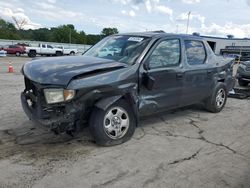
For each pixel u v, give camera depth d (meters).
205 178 3.17
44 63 3.99
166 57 4.64
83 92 3.52
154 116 5.67
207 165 3.50
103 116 3.80
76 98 3.49
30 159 3.50
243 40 41.19
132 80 4.03
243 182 3.11
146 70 4.23
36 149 3.80
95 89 3.61
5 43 43.69
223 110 6.45
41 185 2.91
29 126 4.71
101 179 3.07
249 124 5.39
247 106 7.03
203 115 5.92
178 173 3.26
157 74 4.38
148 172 3.26
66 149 3.83
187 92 5.07
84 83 3.52
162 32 5.09
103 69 3.80
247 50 36.16
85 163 3.43
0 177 3.05
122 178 3.10
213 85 5.82
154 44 4.45
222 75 6.04
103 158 3.59
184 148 4.03
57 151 3.76
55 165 3.36
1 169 3.23
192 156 3.76
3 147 3.84
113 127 3.96
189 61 5.13
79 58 4.30
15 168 3.26
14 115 5.36
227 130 4.96
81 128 3.84
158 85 4.43
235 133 4.81
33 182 2.97
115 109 3.95
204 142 4.31
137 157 3.65
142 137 4.41
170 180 3.10
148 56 4.30
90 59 4.22
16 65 19.06
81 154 3.68
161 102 4.56
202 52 5.61
